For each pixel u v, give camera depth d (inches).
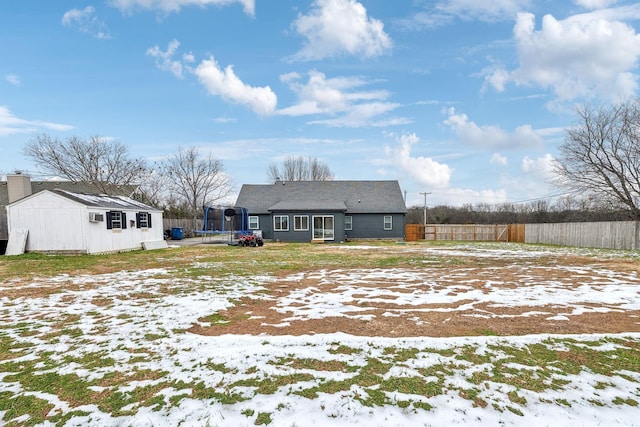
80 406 96.5
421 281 291.7
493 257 488.1
